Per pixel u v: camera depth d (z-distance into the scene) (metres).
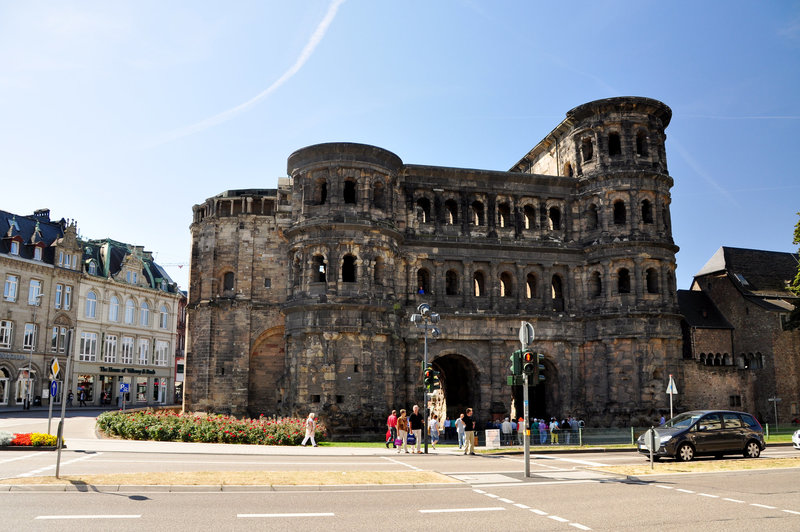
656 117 64.94
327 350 53.56
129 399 102.75
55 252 90.50
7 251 84.38
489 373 60.25
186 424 42.38
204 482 22.78
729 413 35.72
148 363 107.38
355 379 53.72
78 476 23.50
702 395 66.19
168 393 111.75
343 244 55.38
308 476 25.06
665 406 59.34
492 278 61.81
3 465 27.27
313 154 57.19
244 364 66.00
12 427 50.88
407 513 18.72
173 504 19.39
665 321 60.78
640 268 61.25
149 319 108.19
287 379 55.81
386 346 55.62
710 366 67.19
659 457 35.72
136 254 107.50
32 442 33.94
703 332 78.56
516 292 62.28
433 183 62.03
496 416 59.25
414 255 60.34
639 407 59.12
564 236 64.69
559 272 64.25
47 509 18.16
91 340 95.88
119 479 22.91
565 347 62.50
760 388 75.94
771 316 75.50
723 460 33.78
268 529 16.33
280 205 69.25
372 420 53.28
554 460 35.22
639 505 20.27
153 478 23.33
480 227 62.59
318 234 55.66
